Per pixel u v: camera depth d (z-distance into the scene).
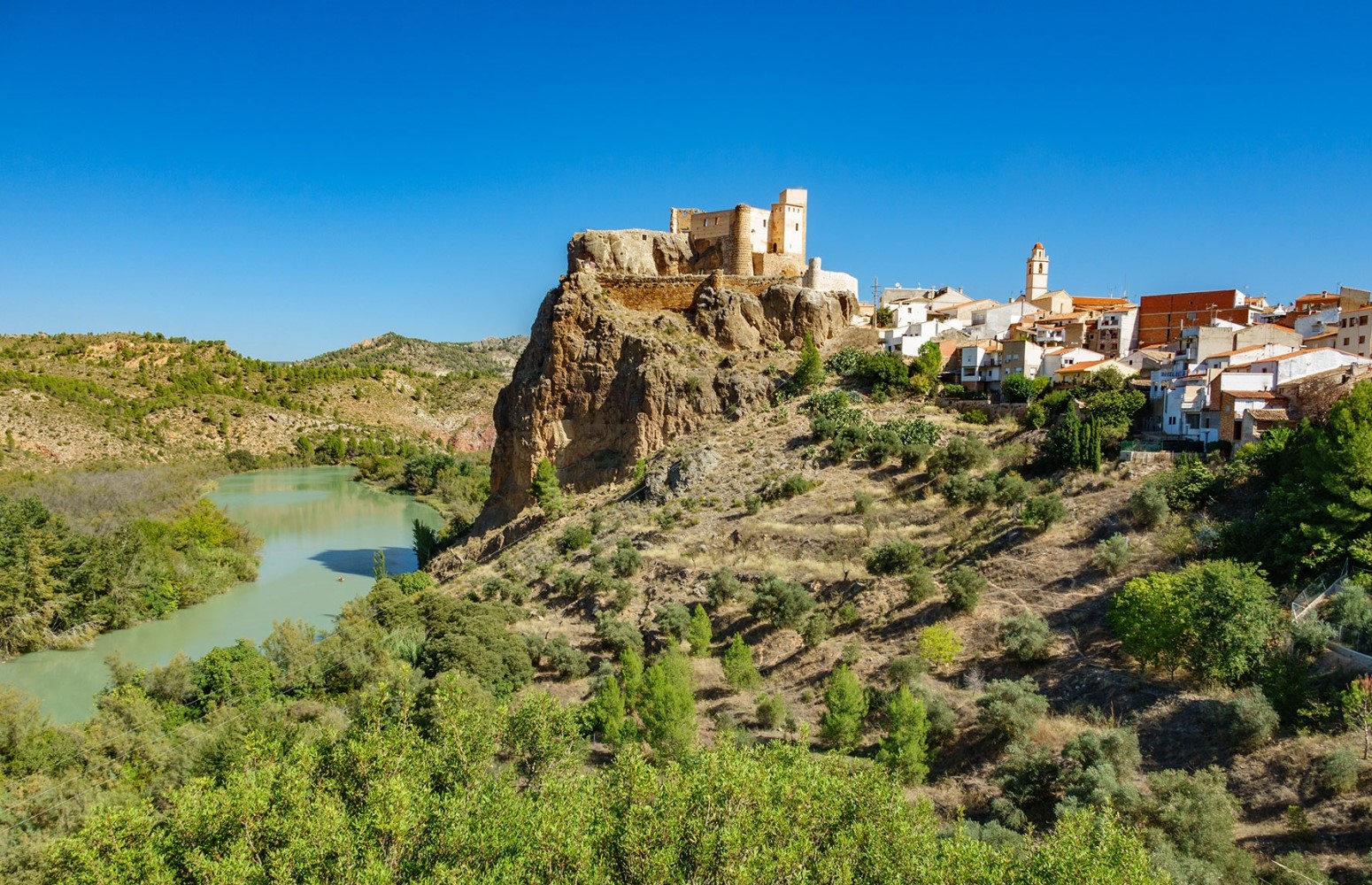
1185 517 51.09
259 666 53.22
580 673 53.47
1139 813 30.97
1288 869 27.23
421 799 30.69
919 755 37.91
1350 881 26.94
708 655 53.41
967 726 40.28
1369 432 42.44
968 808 35.75
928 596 51.34
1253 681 36.62
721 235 103.19
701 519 68.81
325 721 46.94
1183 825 29.45
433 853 28.77
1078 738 35.50
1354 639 36.00
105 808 30.33
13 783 39.34
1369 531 40.84
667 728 41.12
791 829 28.19
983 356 87.25
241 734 42.53
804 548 60.81
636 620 59.44
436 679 44.34
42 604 70.81
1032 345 82.81
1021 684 40.94
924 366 86.44
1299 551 42.16
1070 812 28.41
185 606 81.81
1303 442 48.72
